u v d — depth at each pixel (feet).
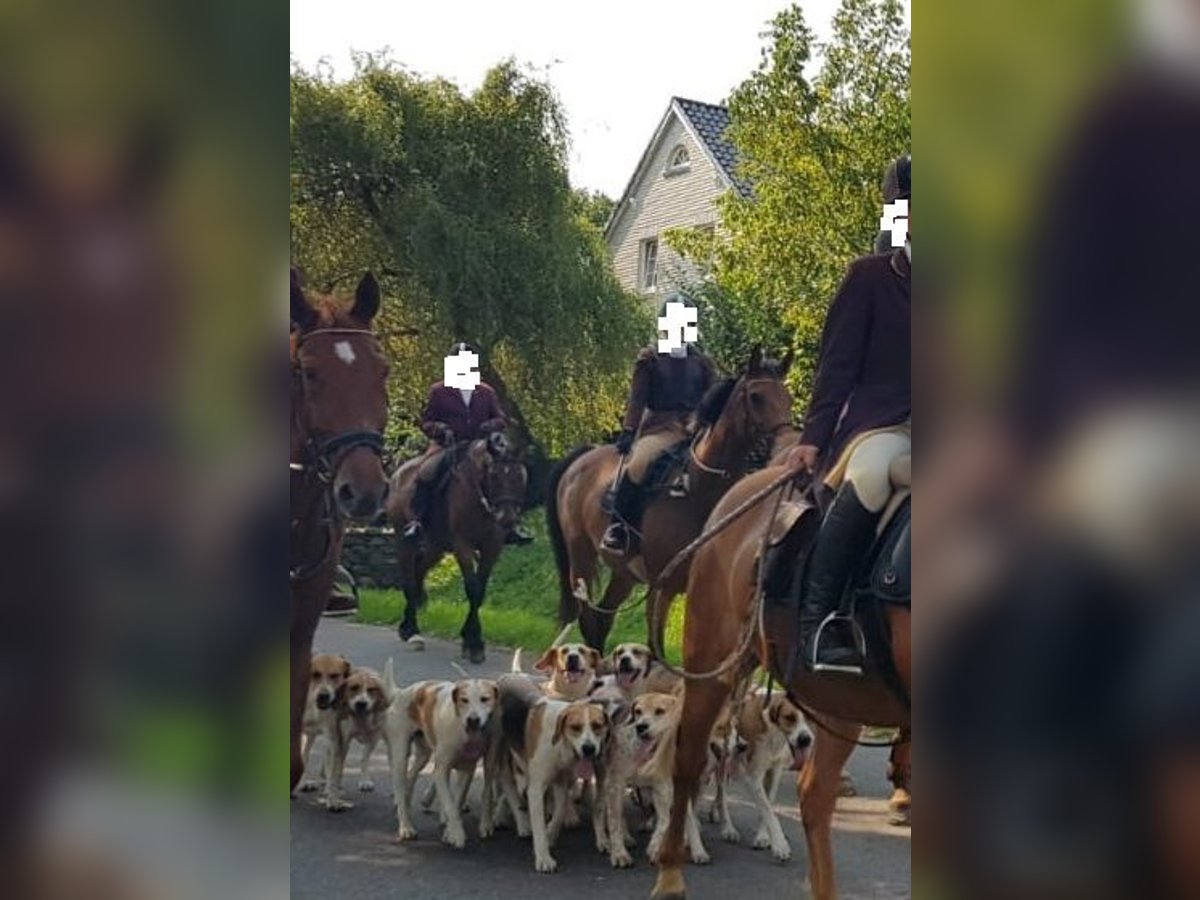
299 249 53.16
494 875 17.38
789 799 22.33
